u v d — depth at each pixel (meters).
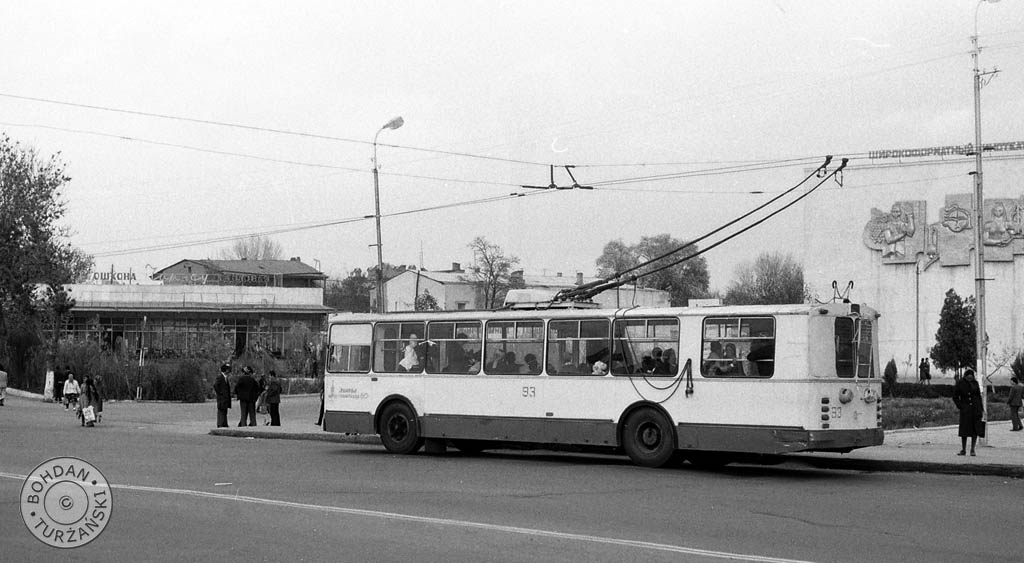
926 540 10.92
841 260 67.56
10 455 21.56
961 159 64.44
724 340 19.02
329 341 24.75
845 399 18.50
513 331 21.78
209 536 10.92
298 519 12.13
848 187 67.56
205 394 53.53
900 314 65.81
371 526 11.59
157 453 22.88
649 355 19.91
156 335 83.50
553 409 21.00
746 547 10.39
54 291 55.00
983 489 16.16
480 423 21.97
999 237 63.19
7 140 54.59
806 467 20.80
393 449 23.30
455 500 14.23
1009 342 62.44
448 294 92.25
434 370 22.86
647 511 13.16
